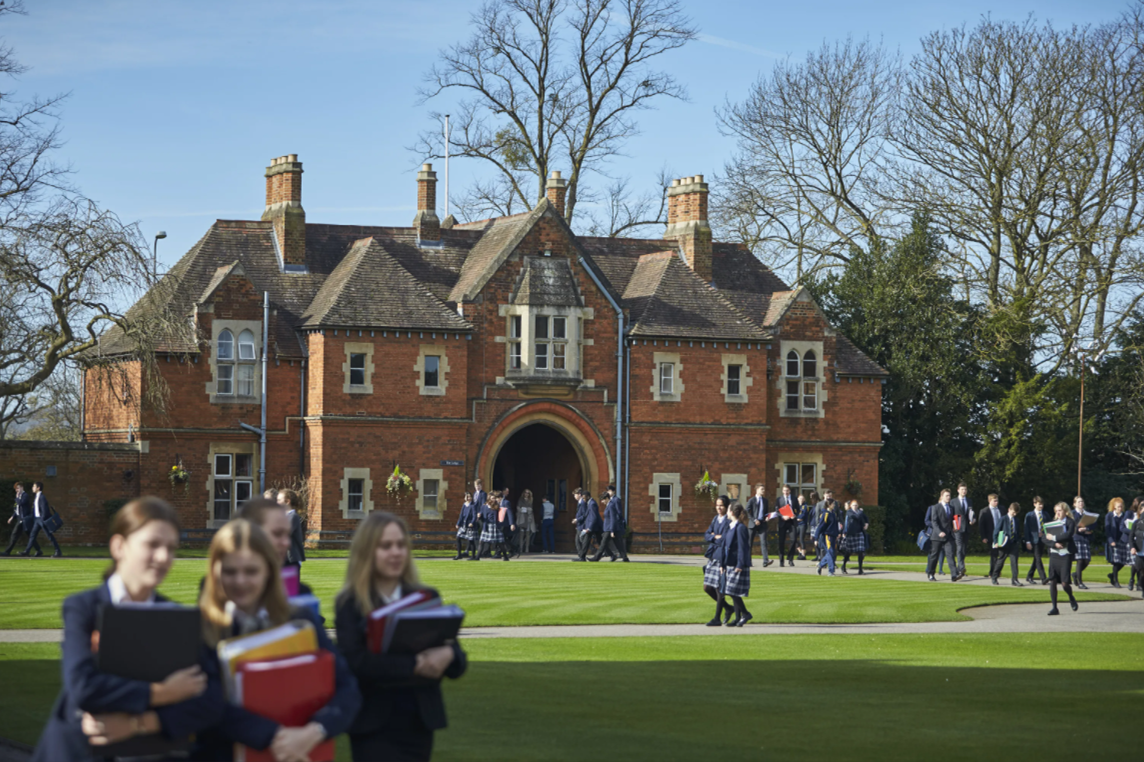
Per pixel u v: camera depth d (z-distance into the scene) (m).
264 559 6.42
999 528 30.98
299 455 41.94
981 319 51.75
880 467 50.19
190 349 40.41
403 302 42.41
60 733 5.87
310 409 41.59
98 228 35.84
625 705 12.95
